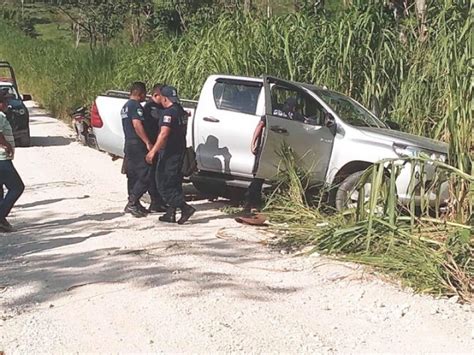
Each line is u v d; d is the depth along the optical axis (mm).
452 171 7113
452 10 8148
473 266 6430
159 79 15664
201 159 9859
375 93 11500
